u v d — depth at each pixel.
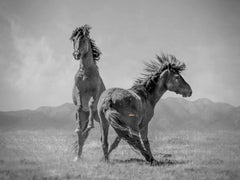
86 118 12.77
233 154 14.09
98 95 12.39
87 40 12.07
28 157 13.38
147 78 12.31
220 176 9.65
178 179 9.17
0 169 10.70
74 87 12.47
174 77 12.47
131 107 10.41
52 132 29.28
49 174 9.89
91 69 12.12
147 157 10.67
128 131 10.12
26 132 29.05
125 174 9.81
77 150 12.80
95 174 9.78
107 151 11.38
